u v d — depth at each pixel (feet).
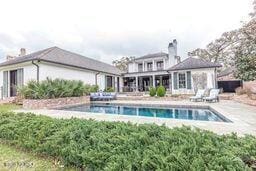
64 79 57.16
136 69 116.57
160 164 8.99
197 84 71.67
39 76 53.06
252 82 52.90
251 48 39.96
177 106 45.73
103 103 57.98
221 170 7.73
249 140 10.28
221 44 108.27
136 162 9.62
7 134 17.85
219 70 107.96
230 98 57.31
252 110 32.24
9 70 60.34
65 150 12.70
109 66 107.65
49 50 66.23
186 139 10.52
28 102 43.47
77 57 79.97
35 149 15.03
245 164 8.39
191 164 8.37
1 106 46.85
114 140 11.93
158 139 11.39
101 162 10.91
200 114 39.22
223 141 10.46
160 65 110.93
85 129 13.92
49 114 31.81
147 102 53.88
